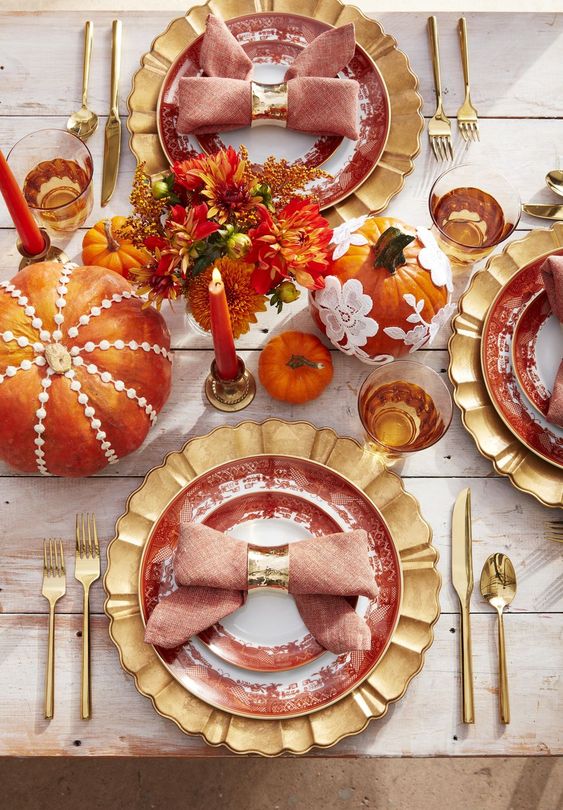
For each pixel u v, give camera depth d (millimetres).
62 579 908
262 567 824
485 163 1071
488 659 896
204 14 1080
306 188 1013
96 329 830
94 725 866
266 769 1647
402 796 1644
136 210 805
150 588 867
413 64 1104
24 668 886
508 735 872
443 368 997
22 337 817
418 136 1035
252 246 759
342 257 864
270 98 977
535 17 1116
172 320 1007
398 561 871
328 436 932
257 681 843
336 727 831
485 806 1641
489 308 965
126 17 1104
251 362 1000
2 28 1094
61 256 1005
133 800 1633
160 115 1022
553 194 1063
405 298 845
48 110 1072
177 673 835
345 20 1080
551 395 918
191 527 843
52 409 811
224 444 927
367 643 818
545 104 1090
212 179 767
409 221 1043
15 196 825
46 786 1635
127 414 844
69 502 939
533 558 930
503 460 931
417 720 871
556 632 907
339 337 905
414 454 963
